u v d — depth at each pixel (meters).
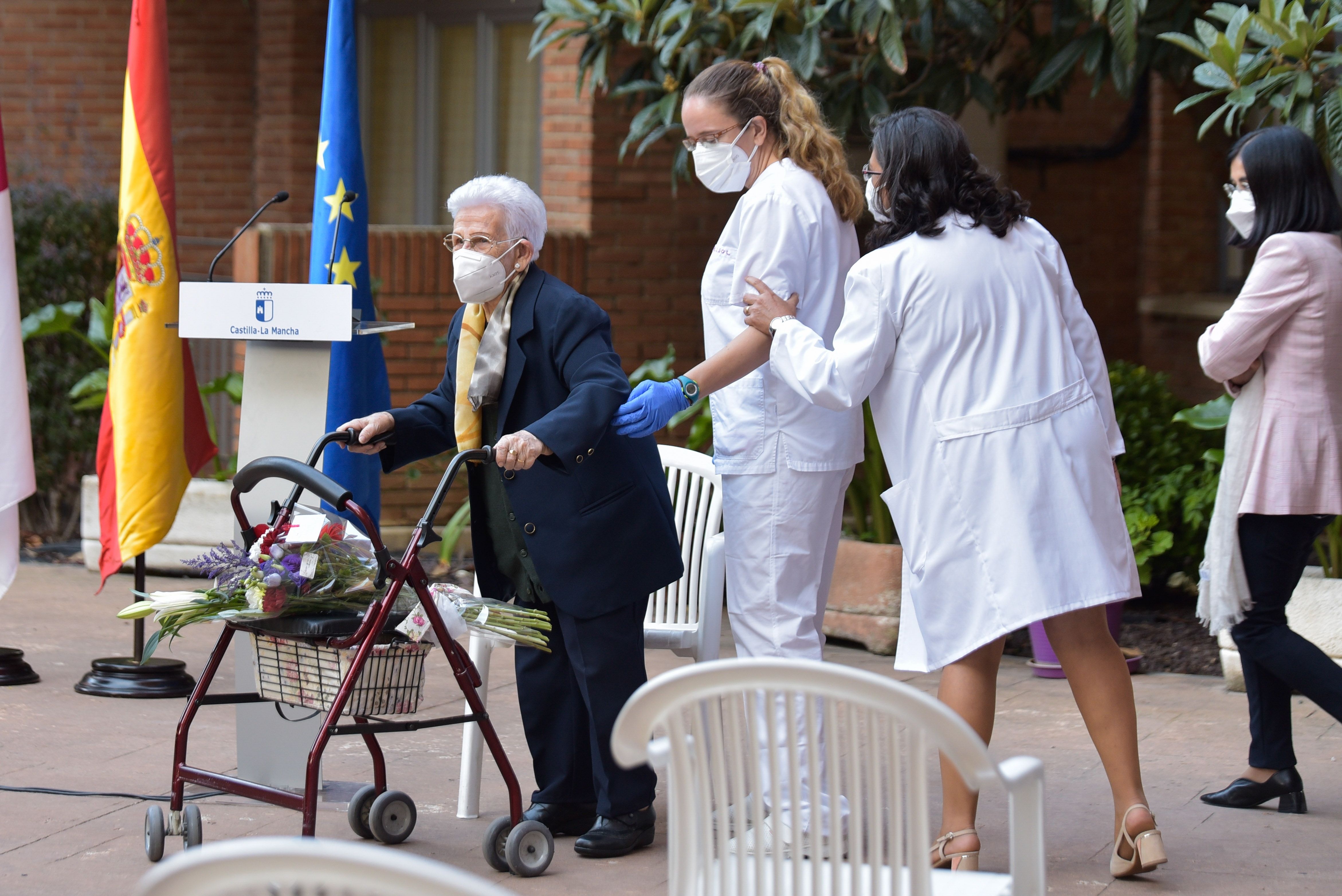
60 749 11.84
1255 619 10.41
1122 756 8.97
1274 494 10.20
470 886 3.69
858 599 16.53
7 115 28.25
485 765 11.74
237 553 9.13
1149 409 18.95
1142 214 25.88
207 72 28.05
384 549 8.56
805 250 9.23
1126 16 14.75
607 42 17.77
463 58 26.56
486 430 9.59
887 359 8.66
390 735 12.57
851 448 9.47
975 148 23.27
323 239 12.44
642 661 9.64
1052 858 9.59
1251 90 13.64
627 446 9.52
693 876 5.60
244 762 10.77
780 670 5.31
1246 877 9.25
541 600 9.70
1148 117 25.38
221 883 3.79
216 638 16.45
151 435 13.47
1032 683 14.99
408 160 27.17
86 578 19.64
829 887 6.14
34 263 21.91
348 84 12.53
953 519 8.55
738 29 17.22
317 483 8.68
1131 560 8.80
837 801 5.59
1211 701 14.17
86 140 27.09
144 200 13.38
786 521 9.34
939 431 8.56
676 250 22.56
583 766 9.98
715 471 10.30
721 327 9.53
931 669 8.72
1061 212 25.88
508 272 9.33
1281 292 10.18
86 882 8.86
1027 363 8.59
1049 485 8.49
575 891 8.89
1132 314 26.12
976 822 10.41
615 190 22.11
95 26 28.09
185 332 10.22
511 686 14.51
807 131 9.51
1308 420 10.23
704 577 10.41
